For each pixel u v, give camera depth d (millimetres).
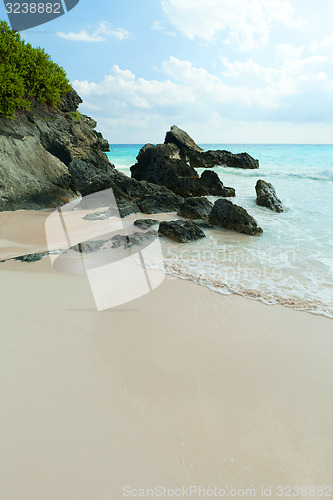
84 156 14531
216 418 2340
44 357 2865
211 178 14695
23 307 3688
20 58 12594
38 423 2209
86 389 2527
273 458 2064
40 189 10883
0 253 5773
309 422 2352
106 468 1934
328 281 5152
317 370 2955
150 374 2734
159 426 2242
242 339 3402
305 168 28031
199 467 1980
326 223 9125
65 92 15008
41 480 1842
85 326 3361
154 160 17328
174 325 3564
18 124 12039
